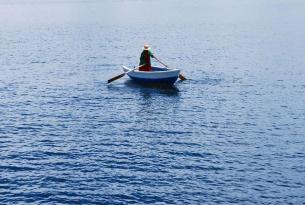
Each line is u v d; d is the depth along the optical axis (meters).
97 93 36.31
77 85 39.22
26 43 68.88
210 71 44.31
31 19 117.94
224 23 98.38
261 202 18.16
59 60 52.41
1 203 18.33
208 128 27.41
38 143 25.34
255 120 28.67
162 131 27.06
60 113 31.03
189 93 35.81
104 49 61.41
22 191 19.41
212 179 20.31
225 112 30.55
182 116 29.94
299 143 24.53
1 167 21.98
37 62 51.09
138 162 22.45
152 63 49.47
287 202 18.14
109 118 29.80
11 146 24.89
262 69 44.94
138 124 28.47
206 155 23.16
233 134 26.23
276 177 20.36
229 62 49.34
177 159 22.75
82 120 29.47
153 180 20.38
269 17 109.12
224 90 36.53
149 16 119.44
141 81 38.16
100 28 91.88
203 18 111.69
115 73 44.47
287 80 39.62
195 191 19.22
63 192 19.30
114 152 23.86
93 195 19.02
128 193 19.16
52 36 78.69
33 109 32.06
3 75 43.78
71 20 112.44
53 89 37.88
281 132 26.34
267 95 34.72
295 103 32.28
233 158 22.67
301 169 21.16
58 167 21.97
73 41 70.81
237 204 18.03
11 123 28.94
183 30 85.81
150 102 33.44
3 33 85.31
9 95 36.00
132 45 65.25
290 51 56.56
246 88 37.03
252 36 74.19
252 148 23.97
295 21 97.50
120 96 35.28
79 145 24.97
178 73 36.62
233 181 20.08
